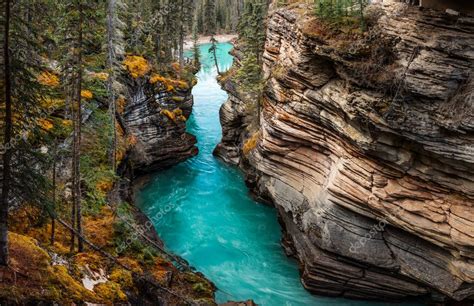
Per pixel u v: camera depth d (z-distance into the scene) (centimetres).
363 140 2064
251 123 4309
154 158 4319
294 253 2944
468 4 1833
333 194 2327
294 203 2778
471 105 1731
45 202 1684
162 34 5794
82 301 1678
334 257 2427
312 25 2328
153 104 4359
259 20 4275
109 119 2977
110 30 2939
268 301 2536
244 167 4306
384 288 2398
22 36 1420
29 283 1552
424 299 2423
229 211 3650
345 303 2511
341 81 2227
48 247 2105
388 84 1936
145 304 2089
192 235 3272
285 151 2745
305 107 2459
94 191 2780
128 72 4222
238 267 2878
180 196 3922
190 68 6925
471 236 1852
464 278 1973
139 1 6191
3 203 1485
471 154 1756
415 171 1997
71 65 2175
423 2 1966
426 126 1842
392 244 2244
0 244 1521
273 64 3147
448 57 1812
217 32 12269
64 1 2003
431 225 1981
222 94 7162
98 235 2612
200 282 2552
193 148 4838
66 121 2617
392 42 1988
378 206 2128
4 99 1485
